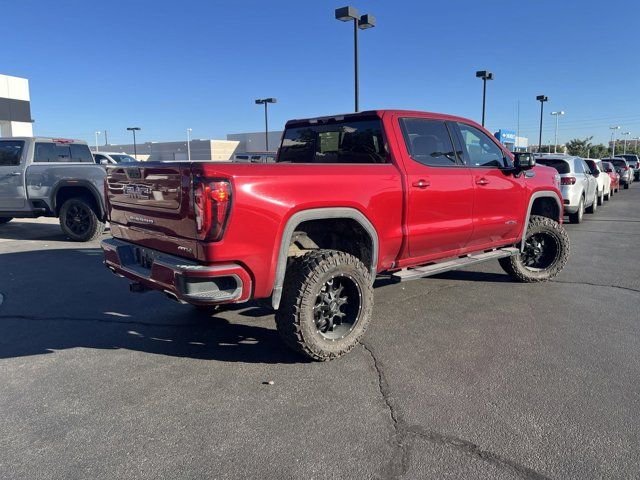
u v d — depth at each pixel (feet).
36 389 11.95
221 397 11.53
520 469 8.87
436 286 21.34
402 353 13.98
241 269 11.63
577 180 42.06
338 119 17.35
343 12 48.88
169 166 11.95
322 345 13.08
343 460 9.16
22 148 33.09
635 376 12.50
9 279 22.49
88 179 31.35
